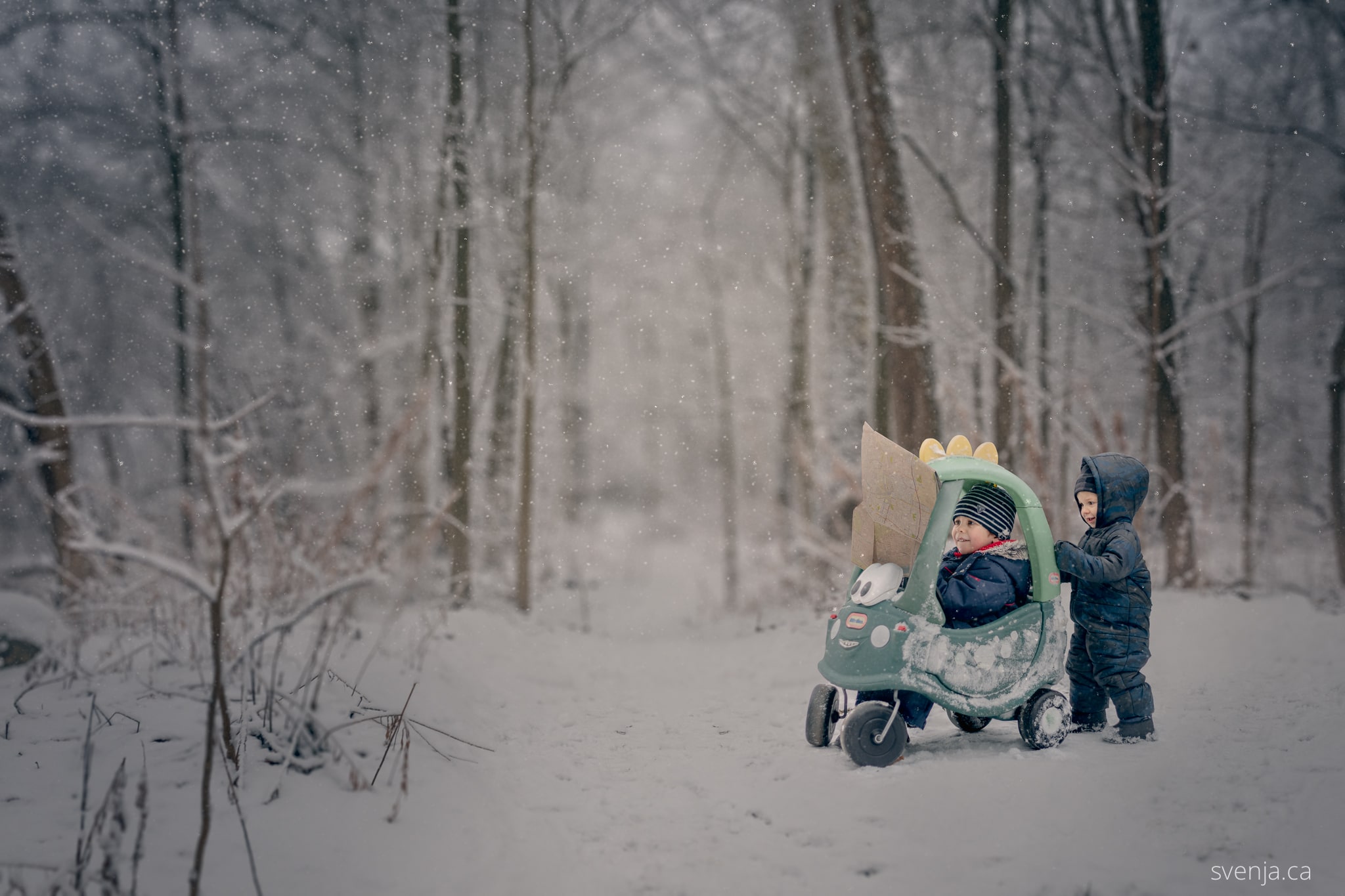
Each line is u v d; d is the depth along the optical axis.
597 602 16.67
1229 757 4.00
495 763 4.52
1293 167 14.70
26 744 4.00
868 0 11.33
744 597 15.87
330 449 14.49
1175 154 14.62
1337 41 14.23
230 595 6.47
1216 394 17.97
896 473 4.61
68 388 13.79
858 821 3.57
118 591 7.10
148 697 4.75
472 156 13.48
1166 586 10.69
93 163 14.22
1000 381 11.78
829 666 4.48
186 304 14.07
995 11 12.92
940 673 4.24
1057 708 4.35
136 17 13.02
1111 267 16.11
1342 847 3.01
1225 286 16.83
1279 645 6.65
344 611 5.13
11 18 12.89
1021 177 16.45
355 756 4.04
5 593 6.55
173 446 14.54
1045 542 4.46
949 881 3.04
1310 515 17.17
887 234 11.06
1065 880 2.97
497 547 16.52
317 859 3.07
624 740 5.25
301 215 15.91
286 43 14.55
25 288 8.98
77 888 2.63
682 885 3.13
